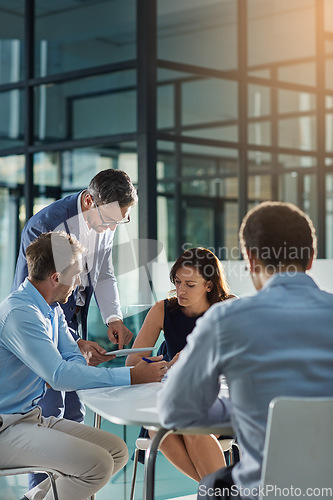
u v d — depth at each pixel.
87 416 3.21
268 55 7.58
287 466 1.50
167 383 1.66
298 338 1.54
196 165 6.93
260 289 1.70
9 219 7.50
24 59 7.28
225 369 1.56
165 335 2.81
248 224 1.68
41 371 2.16
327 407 1.48
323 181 8.28
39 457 2.21
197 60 6.90
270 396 1.52
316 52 8.07
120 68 6.64
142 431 2.71
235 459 2.78
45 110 7.20
